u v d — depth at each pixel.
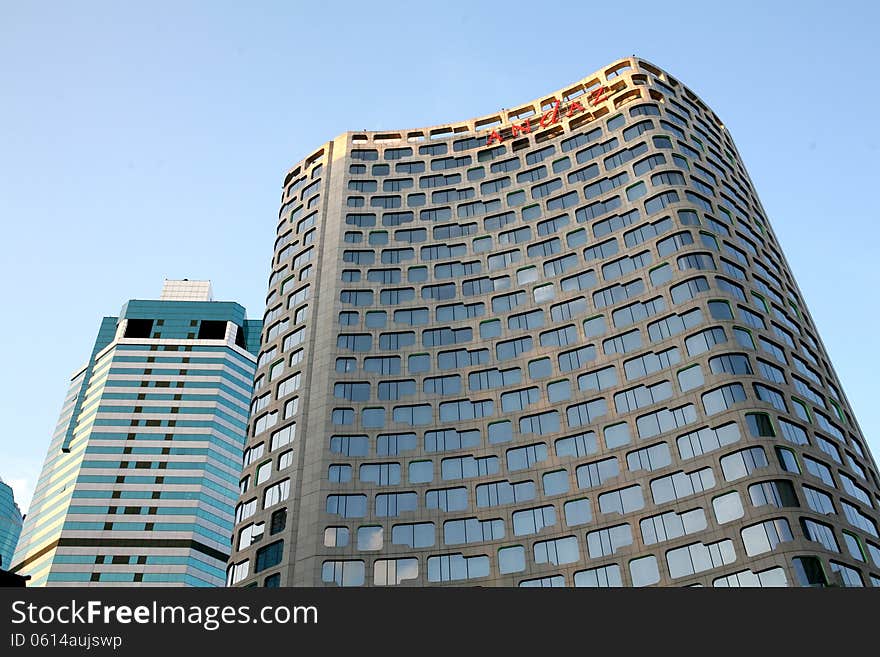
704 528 57.66
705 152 86.00
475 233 86.38
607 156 85.50
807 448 61.06
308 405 76.12
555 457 66.88
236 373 175.50
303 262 90.06
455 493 67.06
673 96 91.81
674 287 71.44
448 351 77.06
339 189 94.19
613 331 72.12
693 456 61.41
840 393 73.50
